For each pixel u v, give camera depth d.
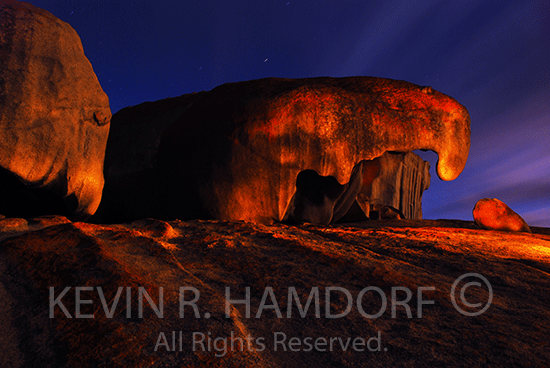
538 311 3.04
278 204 8.12
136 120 10.67
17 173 5.22
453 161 9.31
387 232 6.31
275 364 2.10
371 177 10.70
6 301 2.42
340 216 9.69
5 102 5.13
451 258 4.60
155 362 1.93
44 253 3.11
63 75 5.79
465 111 9.69
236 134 8.38
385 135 8.81
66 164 5.76
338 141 8.39
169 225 4.96
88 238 3.54
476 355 2.24
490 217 7.96
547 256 5.01
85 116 6.07
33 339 2.06
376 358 2.20
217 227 5.41
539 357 2.25
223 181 8.27
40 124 5.43
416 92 9.70
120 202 10.24
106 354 1.94
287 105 8.38
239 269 3.59
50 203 6.09
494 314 2.92
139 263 3.29
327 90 8.87
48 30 5.75
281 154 8.16
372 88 9.80
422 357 2.21
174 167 9.16
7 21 5.43
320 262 3.92
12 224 4.08
